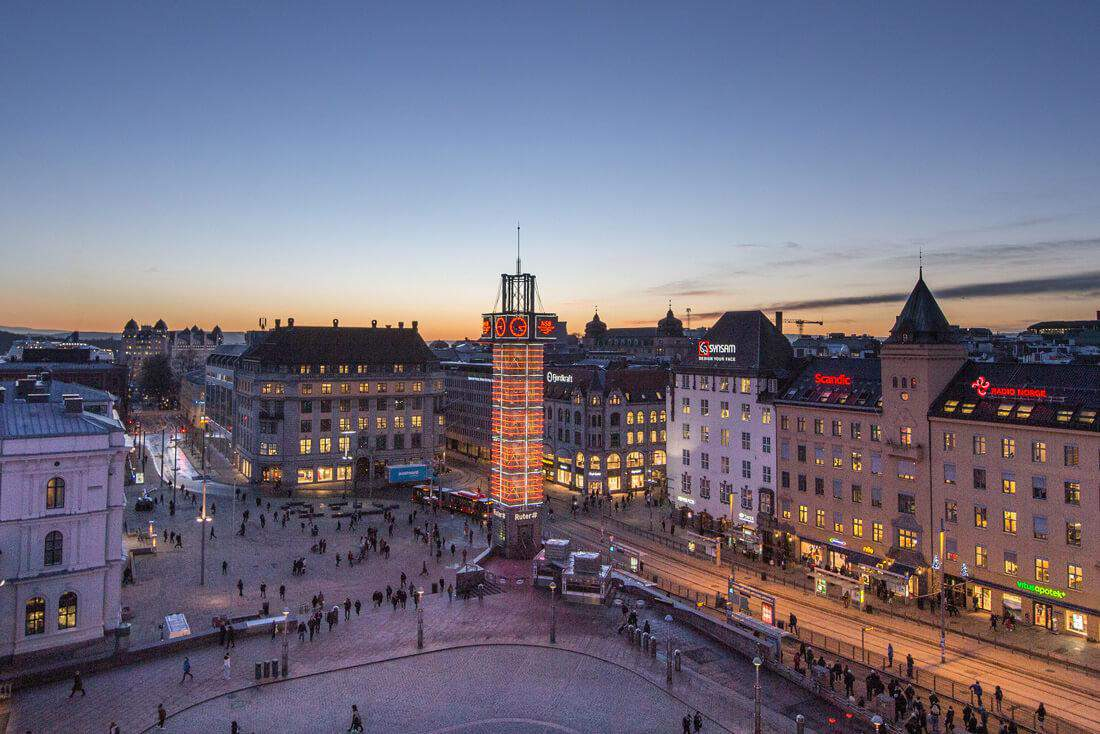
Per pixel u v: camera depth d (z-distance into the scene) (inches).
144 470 5344.5
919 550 2701.8
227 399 6117.1
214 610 2461.9
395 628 2337.6
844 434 2984.7
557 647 2191.2
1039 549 2351.1
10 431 2015.3
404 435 5177.2
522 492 3294.8
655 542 3548.2
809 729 1707.7
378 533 3634.4
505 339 3284.9
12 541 1972.2
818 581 2758.4
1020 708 1825.8
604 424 4739.2
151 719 1704.0
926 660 2139.5
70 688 1861.5
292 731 1665.8
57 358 7539.4
